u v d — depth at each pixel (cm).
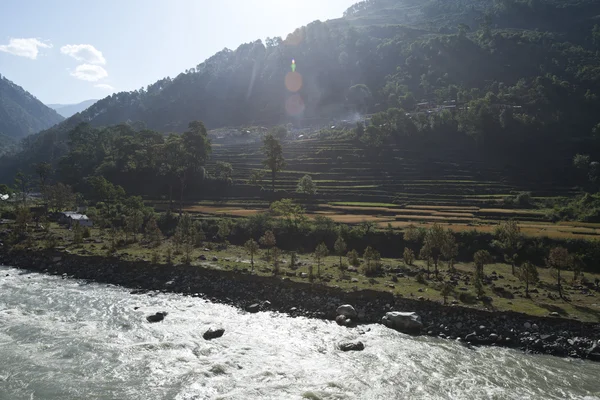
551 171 11400
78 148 14088
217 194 11238
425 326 3756
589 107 14662
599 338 3397
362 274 5119
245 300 4497
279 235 7169
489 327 3638
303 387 2677
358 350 3281
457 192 10419
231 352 3195
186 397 2517
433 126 13862
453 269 5381
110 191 9512
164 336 3488
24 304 4272
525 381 2834
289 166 12650
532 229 7056
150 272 5356
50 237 6919
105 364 2941
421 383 2780
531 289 4569
